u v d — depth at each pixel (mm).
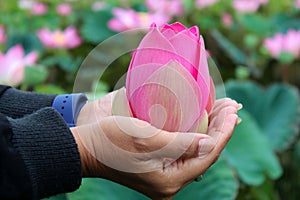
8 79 1917
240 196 2004
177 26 1239
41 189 1224
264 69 2695
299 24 2859
